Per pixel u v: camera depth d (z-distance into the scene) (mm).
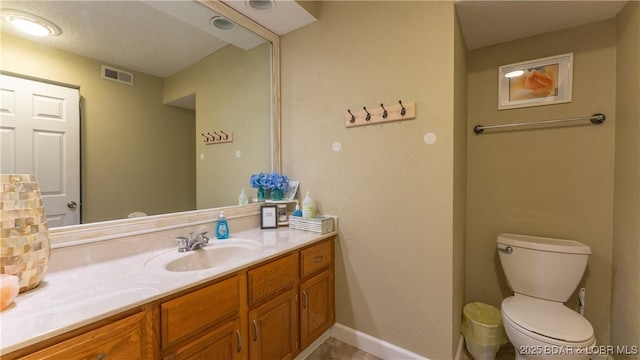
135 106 1406
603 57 1585
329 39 1840
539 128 1774
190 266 1340
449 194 1429
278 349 1413
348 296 1811
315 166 1932
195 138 1664
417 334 1553
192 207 1638
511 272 1697
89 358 759
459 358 1573
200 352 1051
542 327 1286
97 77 1274
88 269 1112
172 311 953
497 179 1913
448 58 1413
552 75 1727
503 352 1715
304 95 1977
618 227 1497
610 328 1575
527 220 1821
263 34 1970
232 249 1517
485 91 1940
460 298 1696
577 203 1672
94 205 1246
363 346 1740
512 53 1847
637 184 1314
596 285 1620
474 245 2002
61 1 1168
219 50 1766
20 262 871
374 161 1669
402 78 1551
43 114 1115
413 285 1559
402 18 1549
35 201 928
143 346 880
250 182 1929
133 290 919
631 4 1371
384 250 1652
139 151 1417
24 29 1071
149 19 1457
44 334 670
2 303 764
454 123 1425
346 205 1795
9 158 1031
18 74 1055
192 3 1577
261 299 1311
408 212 1558
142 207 1416
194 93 1653
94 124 1260
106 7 1305
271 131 2059
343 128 1789
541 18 1564
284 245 1481
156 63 1491
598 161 1609
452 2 1402
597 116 1585
